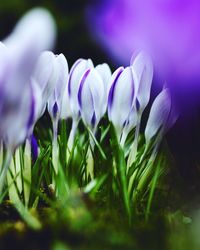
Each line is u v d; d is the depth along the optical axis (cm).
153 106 43
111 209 40
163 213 41
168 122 43
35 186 42
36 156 46
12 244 36
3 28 123
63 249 35
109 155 42
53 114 44
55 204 40
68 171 43
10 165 42
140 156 44
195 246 36
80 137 49
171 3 19
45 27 30
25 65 31
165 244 36
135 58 43
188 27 19
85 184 44
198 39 19
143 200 44
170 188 43
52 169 43
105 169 42
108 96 43
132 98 42
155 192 45
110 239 36
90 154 45
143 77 43
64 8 118
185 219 40
